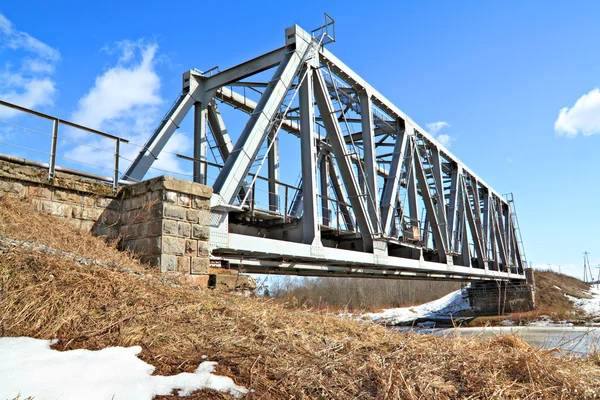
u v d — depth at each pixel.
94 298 6.29
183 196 10.45
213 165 16.97
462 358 5.97
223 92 20.05
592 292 71.19
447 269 25.77
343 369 5.26
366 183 18.58
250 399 4.31
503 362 6.00
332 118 17.19
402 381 4.90
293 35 15.62
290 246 14.00
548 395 5.25
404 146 23.17
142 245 10.20
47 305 5.74
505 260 41.06
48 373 4.27
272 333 6.23
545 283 54.88
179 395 4.23
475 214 35.75
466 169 33.38
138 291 6.96
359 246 19.73
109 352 4.96
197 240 10.59
